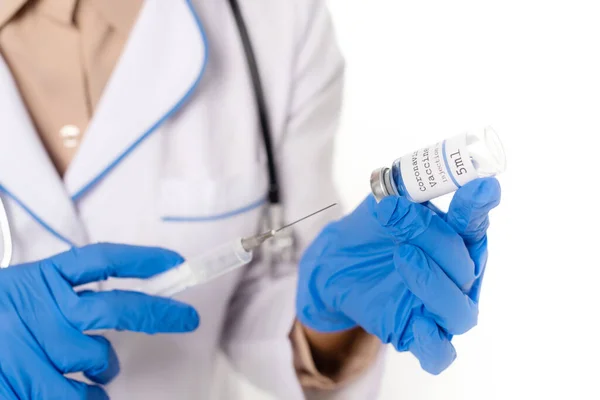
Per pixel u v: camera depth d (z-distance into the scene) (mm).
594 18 969
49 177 747
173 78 778
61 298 658
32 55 775
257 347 863
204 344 868
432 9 1044
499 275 1059
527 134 1024
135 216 808
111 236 807
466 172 570
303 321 800
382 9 1062
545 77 1008
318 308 771
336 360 862
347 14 1075
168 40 781
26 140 737
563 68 998
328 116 926
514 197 1035
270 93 859
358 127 1104
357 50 1085
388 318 690
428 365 661
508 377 1077
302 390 855
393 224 604
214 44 833
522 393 1074
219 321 875
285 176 891
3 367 638
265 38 861
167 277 692
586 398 1040
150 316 674
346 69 1033
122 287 829
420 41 1061
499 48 1024
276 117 861
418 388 1120
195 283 693
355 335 841
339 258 723
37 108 786
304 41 880
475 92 1049
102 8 776
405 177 599
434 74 1062
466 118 1058
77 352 653
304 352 844
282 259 907
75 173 760
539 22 998
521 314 1060
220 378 1099
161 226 816
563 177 1015
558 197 1021
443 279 605
